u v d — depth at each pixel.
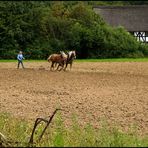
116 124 17.53
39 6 83.06
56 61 47.78
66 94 27.38
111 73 44.75
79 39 75.56
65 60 47.97
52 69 49.03
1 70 46.72
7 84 32.81
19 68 50.44
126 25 92.19
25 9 77.75
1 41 73.56
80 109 21.31
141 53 79.38
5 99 24.58
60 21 76.56
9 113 19.22
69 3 89.56
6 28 74.25
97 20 81.94
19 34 74.25
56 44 75.00
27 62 63.56
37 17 76.75
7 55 72.75
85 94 27.47
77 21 78.94
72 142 12.62
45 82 34.75
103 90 29.84
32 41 74.94
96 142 11.87
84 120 18.34
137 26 92.19
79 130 14.56
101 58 76.06
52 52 74.19
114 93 28.17
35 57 73.44
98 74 43.38
